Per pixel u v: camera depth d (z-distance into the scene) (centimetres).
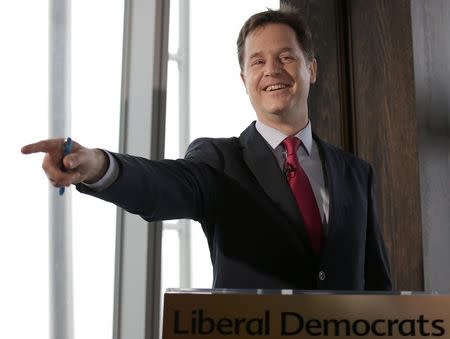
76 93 185
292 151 145
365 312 79
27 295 172
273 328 78
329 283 134
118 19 193
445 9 213
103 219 186
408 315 80
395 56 207
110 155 112
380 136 210
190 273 202
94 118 187
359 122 217
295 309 78
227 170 142
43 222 176
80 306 180
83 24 188
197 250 204
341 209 142
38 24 180
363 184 154
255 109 151
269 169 141
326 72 222
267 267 133
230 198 139
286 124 148
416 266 197
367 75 216
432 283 196
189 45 205
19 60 176
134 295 184
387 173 207
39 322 173
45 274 175
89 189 109
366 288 152
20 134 175
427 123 203
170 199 127
